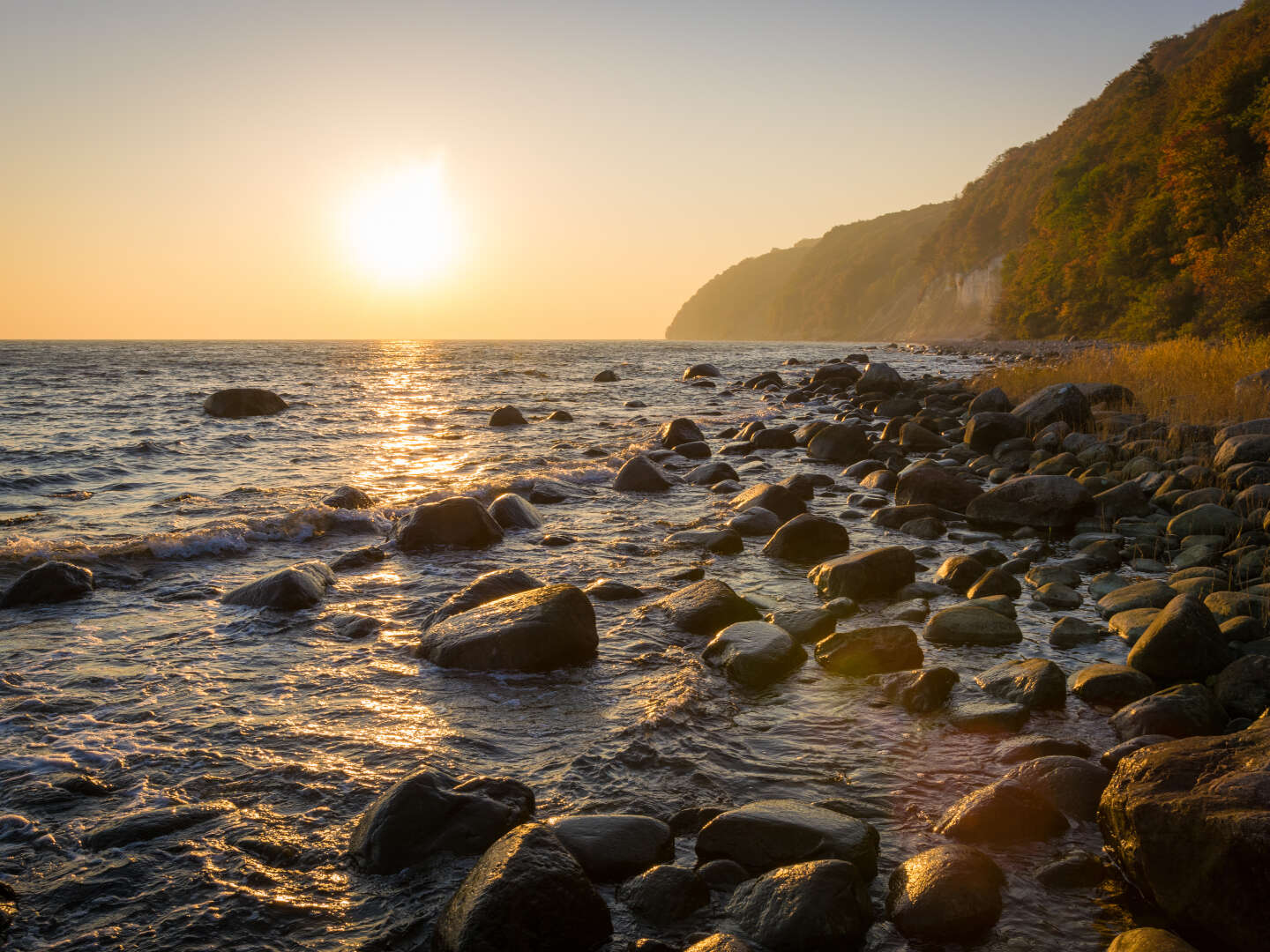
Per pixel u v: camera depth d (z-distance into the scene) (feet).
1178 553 25.40
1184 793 9.65
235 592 21.40
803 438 51.49
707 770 12.87
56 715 14.62
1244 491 27.45
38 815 11.44
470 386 103.76
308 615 20.25
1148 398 51.37
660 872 9.81
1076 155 284.82
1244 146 166.81
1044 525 29.78
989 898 9.54
